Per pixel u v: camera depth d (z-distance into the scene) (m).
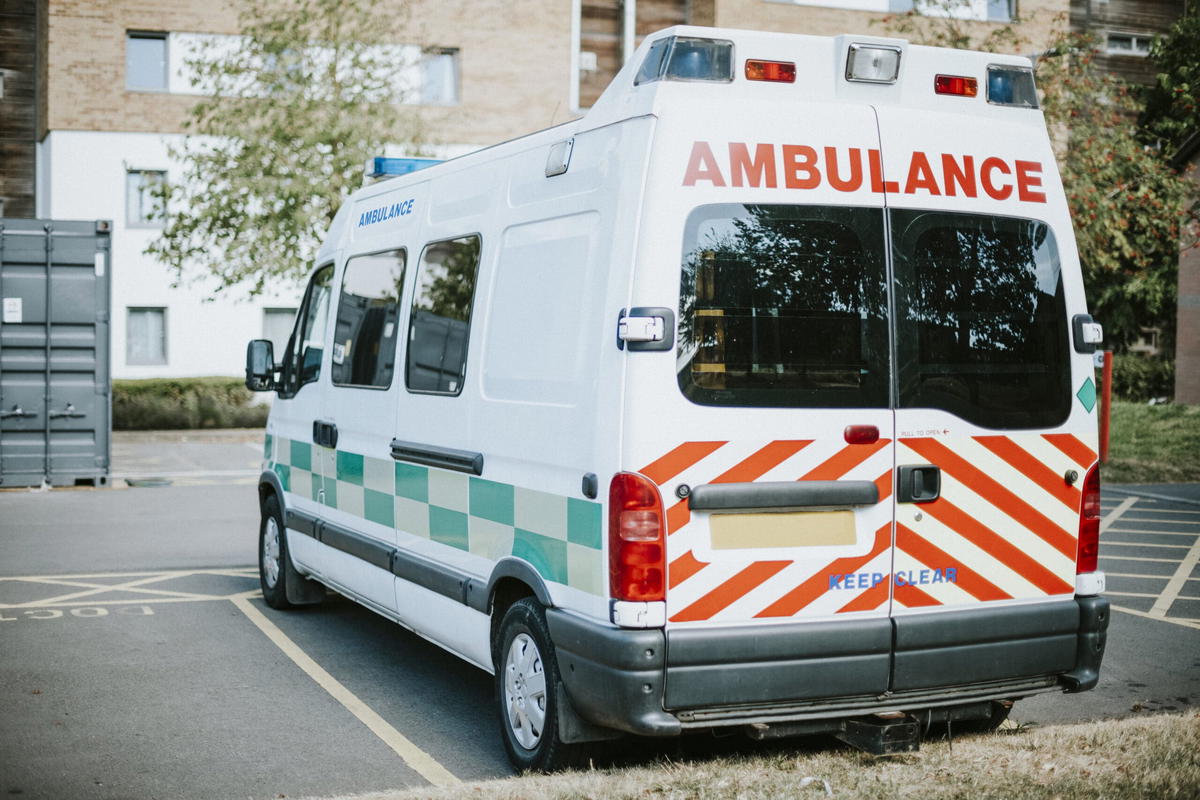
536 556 4.61
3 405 14.35
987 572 4.52
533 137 4.95
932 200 4.45
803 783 4.31
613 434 4.11
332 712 5.78
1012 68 4.67
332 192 19.70
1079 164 18.31
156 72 25.70
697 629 4.12
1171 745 4.75
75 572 9.45
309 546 7.31
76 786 4.70
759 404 4.18
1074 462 4.68
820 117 4.32
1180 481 15.41
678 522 4.09
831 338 4.28
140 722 5.57
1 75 28.16
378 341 6.24
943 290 4.45
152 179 20.84
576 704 4.34
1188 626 7.63
